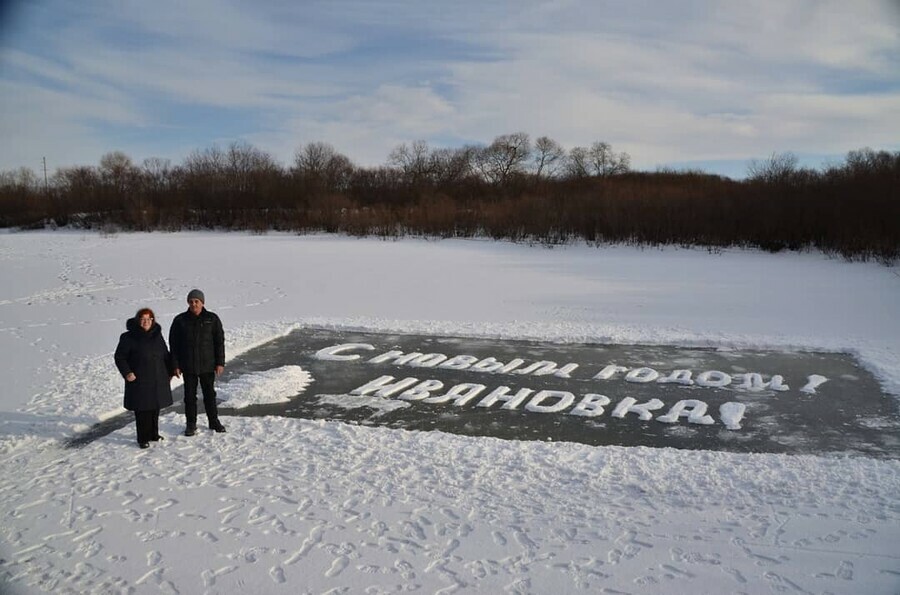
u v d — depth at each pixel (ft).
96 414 30.86
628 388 35.40
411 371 39.06
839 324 51.96
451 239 146.92
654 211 135.54
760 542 19.22
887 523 20.06
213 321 28.50
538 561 18.54
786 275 86.12
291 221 178.70
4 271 92.43
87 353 43.80
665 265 99.14
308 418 31.30
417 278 83.51
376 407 32.78
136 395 26.53
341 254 115.14
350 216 167.43
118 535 20.13
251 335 47.52
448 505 21.85
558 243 133.90
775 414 31.01
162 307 63.16
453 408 32.55
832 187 124.88
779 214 122.11
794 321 53.57
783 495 22.00
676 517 20.77
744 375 37.45
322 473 24.39
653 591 17.13
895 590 16.96
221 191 194.90
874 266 96.02
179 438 28.02
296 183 201.36
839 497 21.75
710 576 17.70
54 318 57.52
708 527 20.12
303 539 19.84
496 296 68.69
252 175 201.05
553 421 30.58
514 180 233.96
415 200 213.25
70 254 117.60
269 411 32.30
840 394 33.81
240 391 34.45
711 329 49.73
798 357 41.52
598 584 17.47
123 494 22.81
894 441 27.55
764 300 65.05
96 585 17.69
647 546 19.19
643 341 45.32
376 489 23.07
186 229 186.70
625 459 25.32
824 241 117.08
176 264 100.22
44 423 29.60
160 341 27.25
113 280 83.10
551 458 25.55
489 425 30.19
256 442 27.50
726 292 70.79
